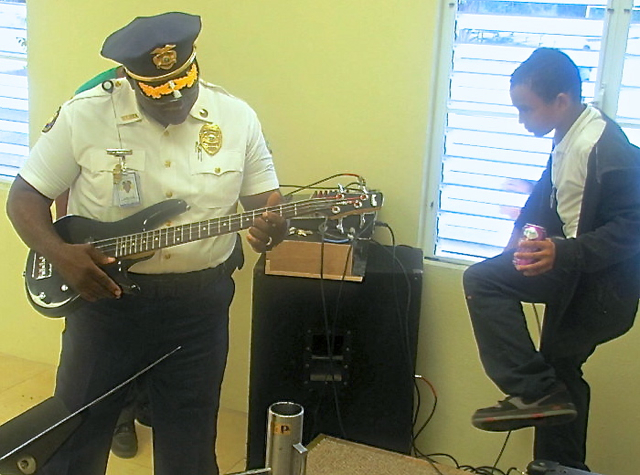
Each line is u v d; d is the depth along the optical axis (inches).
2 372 135.4
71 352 77.7
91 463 65.9
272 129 114.7
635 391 102.0
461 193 109.1
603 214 79.7
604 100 100.0
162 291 76.0
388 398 101.0
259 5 111.4
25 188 75.0
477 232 109.3
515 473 109.5
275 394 101.7
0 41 133.8
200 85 78.1
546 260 77.9
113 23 120.7
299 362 100.5
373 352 99.8
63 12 123.4
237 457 112.2
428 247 111.9
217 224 74.2
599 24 98.5
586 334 83.7
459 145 107.8
